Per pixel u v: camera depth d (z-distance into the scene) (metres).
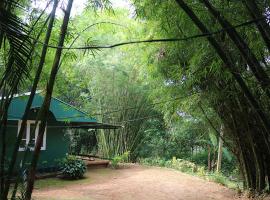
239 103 5.60
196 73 4.63
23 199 3.94
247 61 3.24
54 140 9.23
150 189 7.57
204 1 3.09
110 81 11.30
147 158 12.20
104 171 10.05
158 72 5.53
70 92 11.40
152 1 4.15
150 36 5.42
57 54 3.78
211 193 7.23
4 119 3.79
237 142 6.90
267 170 6.37
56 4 3.68
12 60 3.18
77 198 6.53
